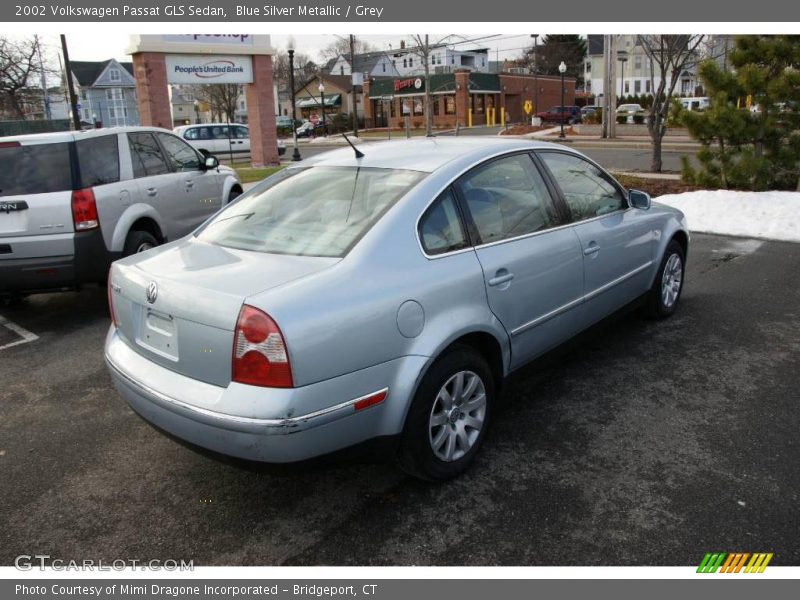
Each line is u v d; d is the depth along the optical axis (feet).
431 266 10.46
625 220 15.64
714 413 13.10
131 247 21.47
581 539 9.50
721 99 35.94
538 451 11.89
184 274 10.09
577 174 14.67
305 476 11.46
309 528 10.05
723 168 37.17
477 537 9.65
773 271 23.58
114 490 11.28
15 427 13.70
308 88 234.17
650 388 14.32
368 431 9.66
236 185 29.78
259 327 8.69
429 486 10.97
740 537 9.43
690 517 9.87
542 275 12.50
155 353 10.13
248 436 8.78
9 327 20.58
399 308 9.78
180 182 24.90
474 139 13.99
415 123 188.44
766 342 16.79
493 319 11.34
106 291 24.67
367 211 10.76
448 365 10.47
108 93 238.48
